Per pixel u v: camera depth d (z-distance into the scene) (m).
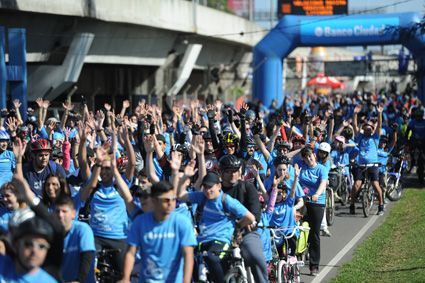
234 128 36.38
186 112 51.84
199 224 22.48
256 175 27.61
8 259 15.58
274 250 26.25
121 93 94.56
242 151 30.48
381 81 178.00
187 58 99.69
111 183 23.23
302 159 32.31
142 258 18.77
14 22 67.06
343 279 28.88
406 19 82.75
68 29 73.69
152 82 98.31
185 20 93.75
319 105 70.75
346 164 46.47
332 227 42.22
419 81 83.62
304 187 31.81
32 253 14.77
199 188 24.19
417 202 48.59
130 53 86.56
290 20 87.69
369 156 45.78
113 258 23.05
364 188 45.53
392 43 84.50
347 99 81.88
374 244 36.16
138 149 31.75
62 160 31.06
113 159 22.23
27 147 33.09
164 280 18.58
